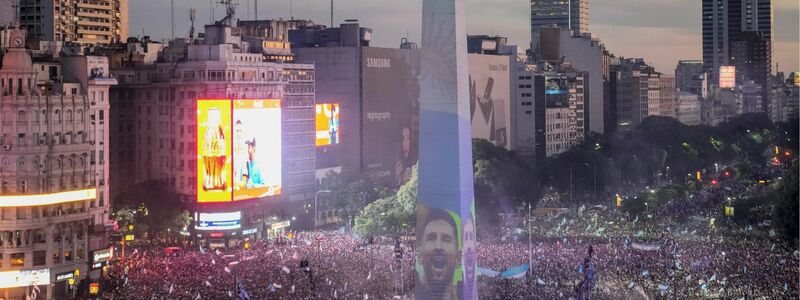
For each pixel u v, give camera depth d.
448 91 165.88
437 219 167.12
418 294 169.25
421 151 167.12
